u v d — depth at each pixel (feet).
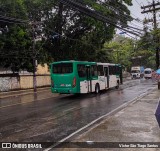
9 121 39.99
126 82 156.46
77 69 72.64
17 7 101.14
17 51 107.55
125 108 47.50
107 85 91.81
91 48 145.07
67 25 138.31
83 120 39.55
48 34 134.51
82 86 74.08
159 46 110.83
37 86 130.82
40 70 161.07
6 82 111.04
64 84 72.64
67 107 54.13
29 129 34.14
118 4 109.29
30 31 113.80
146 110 44.73
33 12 129.39
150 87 108.17
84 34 143.43
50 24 133.59
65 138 29.27
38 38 135.64
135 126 32.94
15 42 105.60
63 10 131.54
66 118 41.39
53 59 139.13
